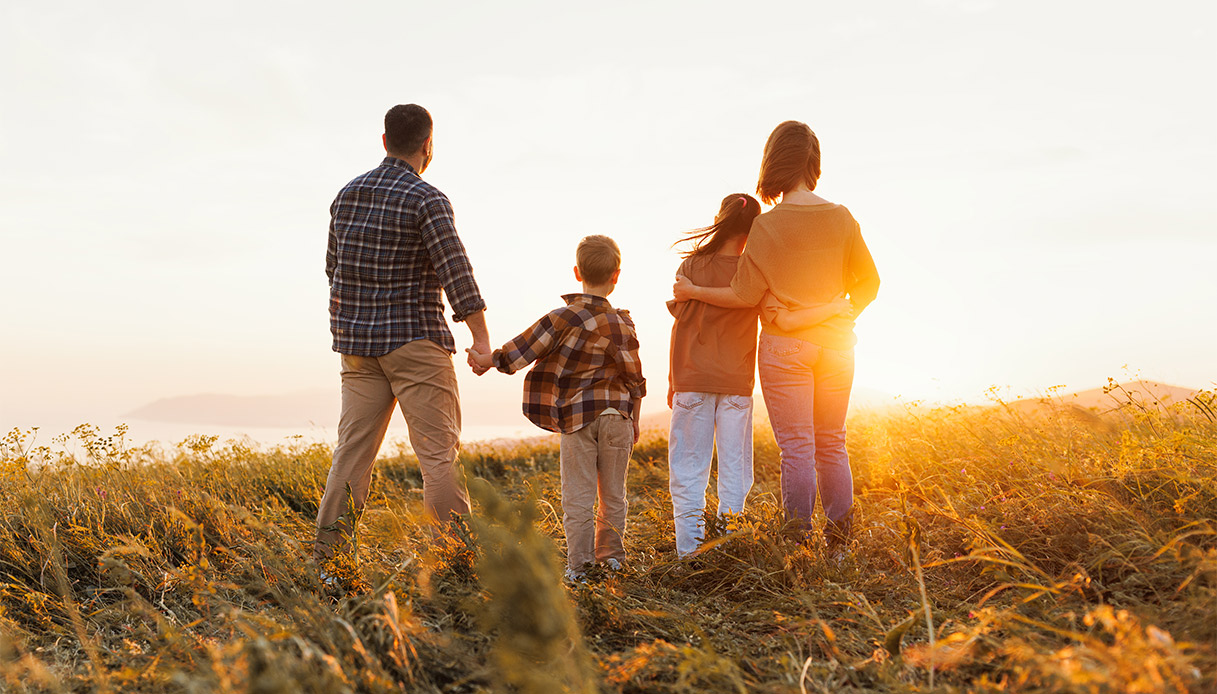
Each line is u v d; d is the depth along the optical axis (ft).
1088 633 5.76
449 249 9.85
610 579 8.48
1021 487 10.26
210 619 7.59
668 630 7.13
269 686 4.27
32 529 10.58
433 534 9.70
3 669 6.14
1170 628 5.71
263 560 8.85
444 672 5.79
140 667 6.28
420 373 9.85
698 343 10.68
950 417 14.40
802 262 9.98
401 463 22.35
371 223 9.83
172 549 11.04
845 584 8.13
